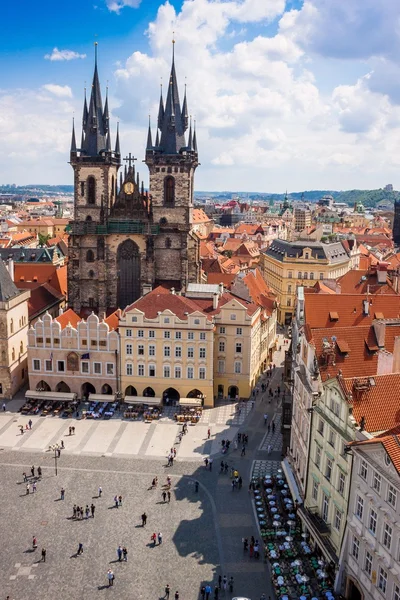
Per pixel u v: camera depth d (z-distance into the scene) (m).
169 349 117.06
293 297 195.12
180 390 119.00
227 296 129.88
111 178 153.75
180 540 75.19
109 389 122.31
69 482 89.38
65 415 113.94
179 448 101.00
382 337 74.81
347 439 61.69
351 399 62.34
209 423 111.62
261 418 114.12
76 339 119.31
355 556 60.72
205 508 82.69
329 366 73.06
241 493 86.88
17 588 65.88
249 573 68.88
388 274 137.50
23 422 110.81
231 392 124.50
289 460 88.19
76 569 69.25
